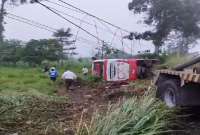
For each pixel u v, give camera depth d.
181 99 10.23
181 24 44.03
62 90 20.45
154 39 44.75
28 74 28.94
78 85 22.67
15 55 44.50
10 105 10.79
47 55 45.09
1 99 11.25
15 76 27.27
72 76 22.23
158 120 8.09
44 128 8.47
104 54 32.50
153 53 31.48
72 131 7.95
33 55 44.88
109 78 23.33
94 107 11.45
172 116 9.25
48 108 11.50
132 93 14.77
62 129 8.22
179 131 8.62
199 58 10.62
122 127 7.11
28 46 45.59
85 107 11.82
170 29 44.50
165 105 9.82
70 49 45.88
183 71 10.42
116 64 23.44
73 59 45.31
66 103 13.06
